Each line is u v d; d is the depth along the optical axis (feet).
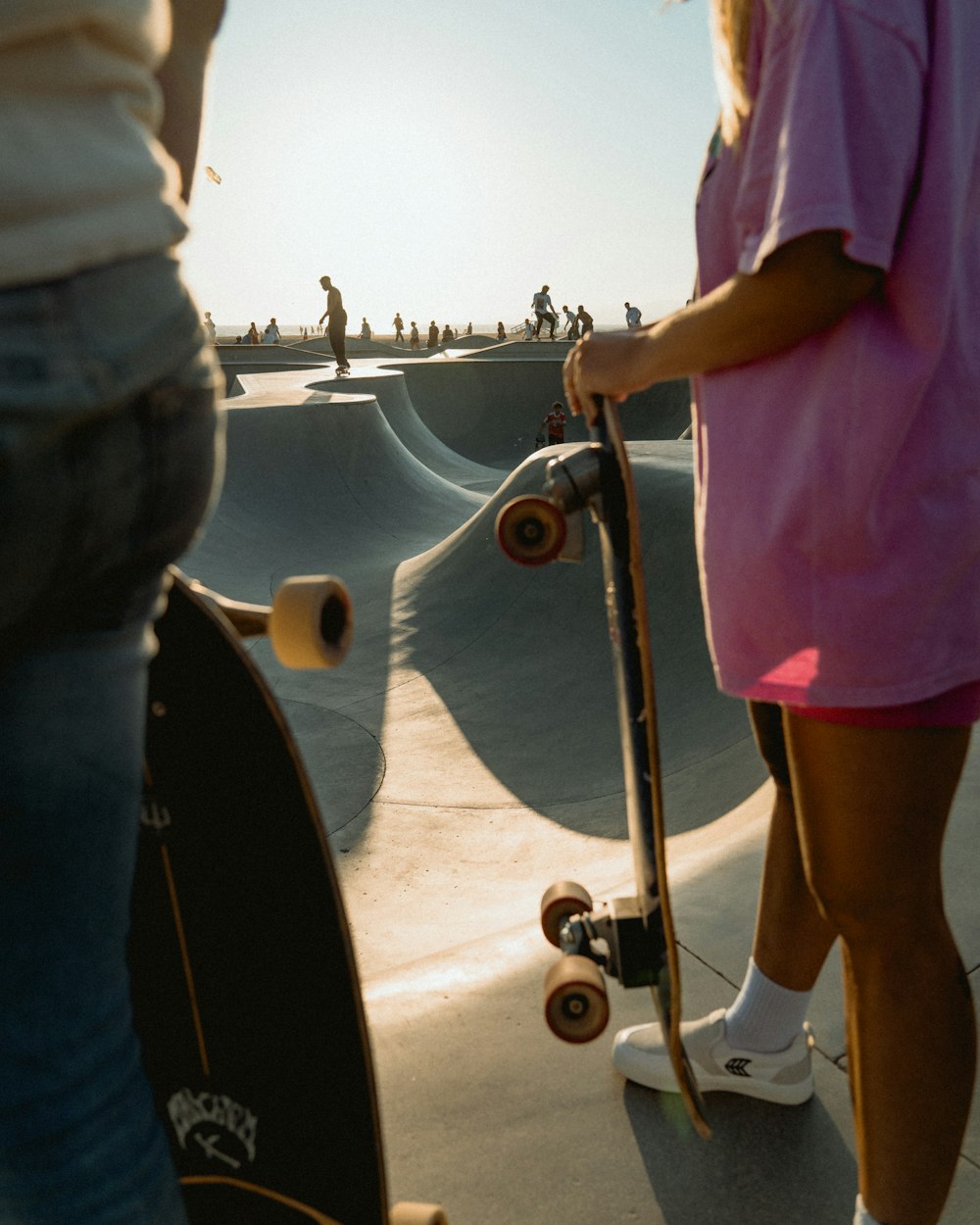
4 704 1.95
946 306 3.04
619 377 3.81
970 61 3.07
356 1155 3.04
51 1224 2.17
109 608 2.14
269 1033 3.06
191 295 2.16
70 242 1.79
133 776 2.29
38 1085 2.12
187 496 2.18
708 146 3.95
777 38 3.12
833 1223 4.32
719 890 7.00
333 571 33.55
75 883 2.15
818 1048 5.38
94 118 1.91
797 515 3.24
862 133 2.92
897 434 3.10
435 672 21.54
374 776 17.02
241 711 2.79
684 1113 4.96
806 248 2.96
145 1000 3.20
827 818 3.46
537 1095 5.16
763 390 3.36
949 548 3.18
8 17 1.70
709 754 14.88
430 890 13.17
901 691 3.21
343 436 43.16
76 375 1.78
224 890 3.00
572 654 20.79
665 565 20.21
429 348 137.39
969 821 7.21
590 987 3.86
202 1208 3.33
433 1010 5.95
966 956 5.74
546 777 16.47
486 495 51.75
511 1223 4.40
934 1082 3.44
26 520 1.75
